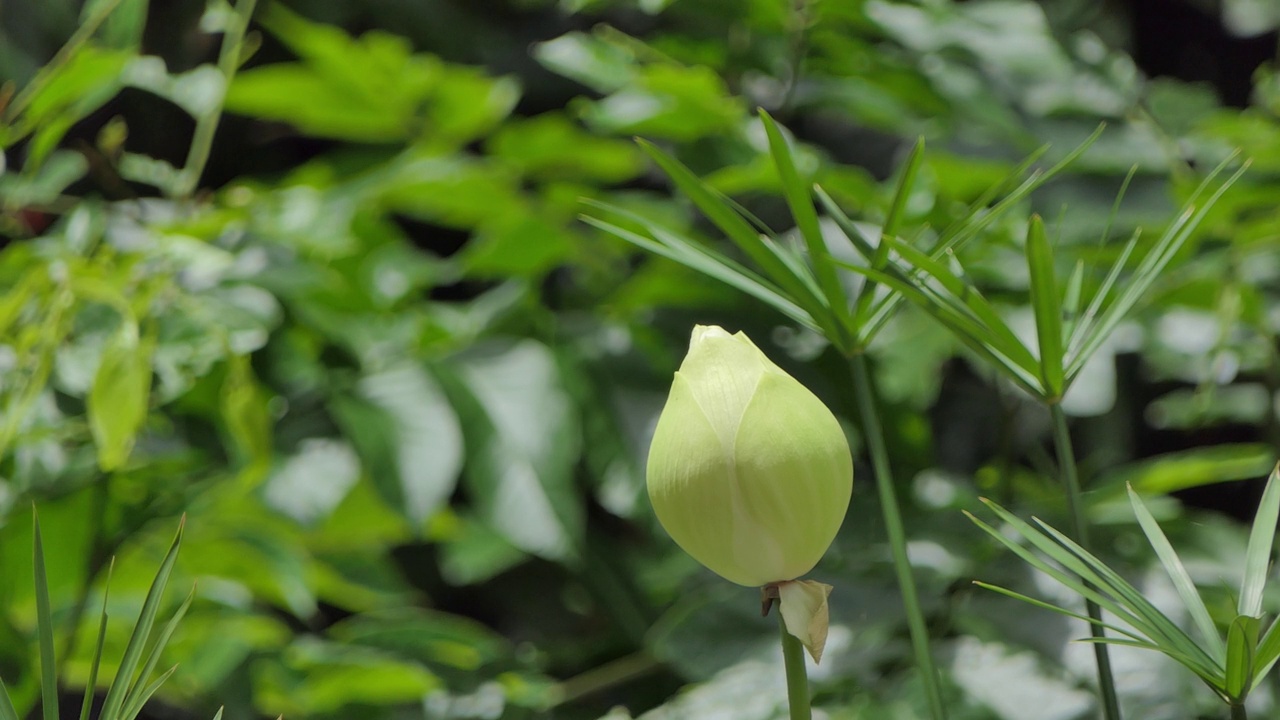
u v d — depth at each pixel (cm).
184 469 277
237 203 308
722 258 192
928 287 186
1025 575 265
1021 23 349
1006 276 302
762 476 170
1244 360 343
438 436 301
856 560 278
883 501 184
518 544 292
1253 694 244
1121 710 230
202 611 302
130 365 208
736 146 344
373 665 284
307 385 318
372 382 316
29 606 278
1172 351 353
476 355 321
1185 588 176
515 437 301
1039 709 231
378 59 339
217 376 275
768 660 255
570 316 349
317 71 345
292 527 320
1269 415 311
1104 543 283
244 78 345
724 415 171
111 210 292
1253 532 176
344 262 339
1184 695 231
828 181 302
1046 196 337
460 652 316
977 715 233
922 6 337
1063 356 183
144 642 171
